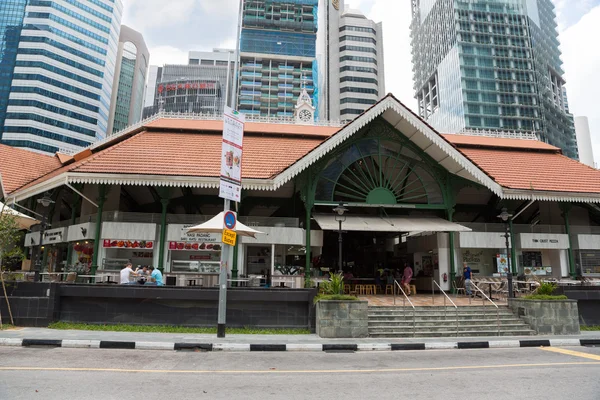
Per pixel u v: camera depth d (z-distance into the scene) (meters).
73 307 14.26
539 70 135.50
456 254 22.59
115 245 19.53
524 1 136.00
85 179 18.42
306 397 6.61
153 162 19.72
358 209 24.41
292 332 14.06
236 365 9.23
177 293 14.20
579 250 23.94
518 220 27.38
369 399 6.52
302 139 24.23
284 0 129.75
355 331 13.38
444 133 28.23
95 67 122.50
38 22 112.62
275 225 20.83
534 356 10.78
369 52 135.50
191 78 168.00
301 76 127.62
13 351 10.29
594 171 25.14
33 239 25.72
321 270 23.23
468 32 129.38
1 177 22.64
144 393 6.67
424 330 14.23
